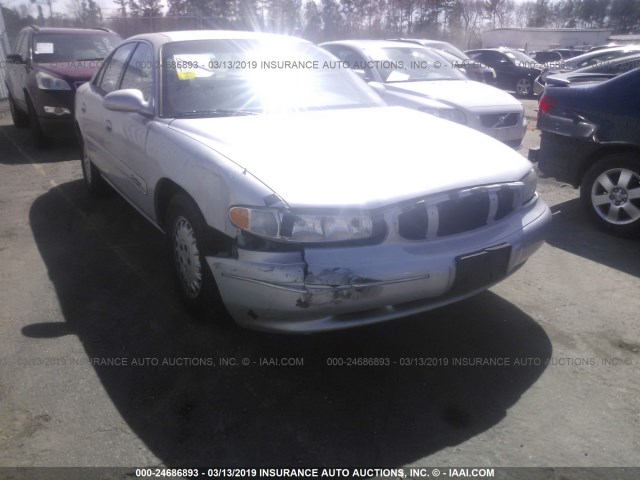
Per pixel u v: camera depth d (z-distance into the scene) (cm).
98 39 899
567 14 6212
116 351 303
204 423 251
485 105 668
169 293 366
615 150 470
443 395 271
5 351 301
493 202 288
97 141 474
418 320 338
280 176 264
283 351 305
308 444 240
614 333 325
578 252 439
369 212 254
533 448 238
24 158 748
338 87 421
